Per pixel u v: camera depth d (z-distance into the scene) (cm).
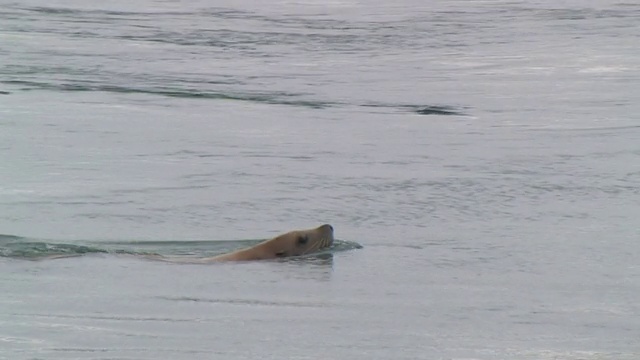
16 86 8462
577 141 6700
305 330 3128
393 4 16550
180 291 3541
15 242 4175
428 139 6800
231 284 3647
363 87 8950
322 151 6381
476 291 3609
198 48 11150
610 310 3394
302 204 5003
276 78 9350
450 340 3061
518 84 9025
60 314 3225
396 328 3169
